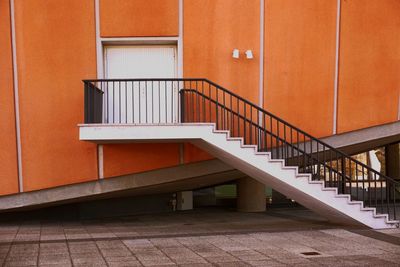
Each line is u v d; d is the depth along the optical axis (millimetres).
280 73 10703
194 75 10453
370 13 10883
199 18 10477
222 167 10648
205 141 8852
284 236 8203
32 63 10227
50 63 10250
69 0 10273
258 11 10648
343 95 10844
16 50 10195
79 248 7160
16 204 10305
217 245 7363
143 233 8914
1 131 10172
